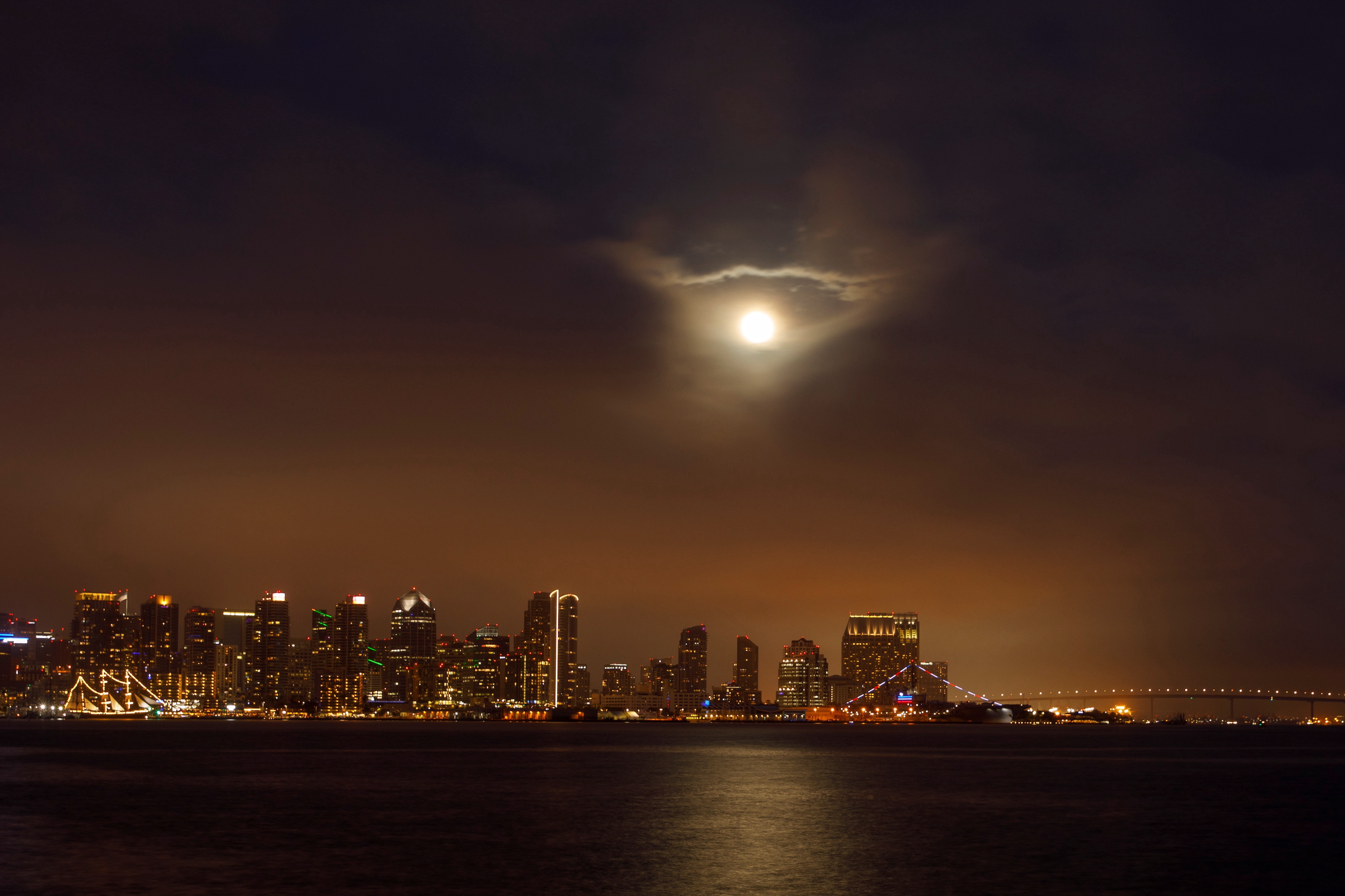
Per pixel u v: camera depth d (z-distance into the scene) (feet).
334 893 222.28
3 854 273.95
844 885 236.02
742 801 421.59
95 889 226.17
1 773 575.38
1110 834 322.14
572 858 269.03
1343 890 236.84
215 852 277.03
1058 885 238.48
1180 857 278.87
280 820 347.77
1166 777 588.09
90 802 409.49
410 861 263.29
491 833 315.58
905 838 309.63
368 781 520.42
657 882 236.84
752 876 244.83
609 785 501.97
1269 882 245.65
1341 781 557.74
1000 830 331.98
